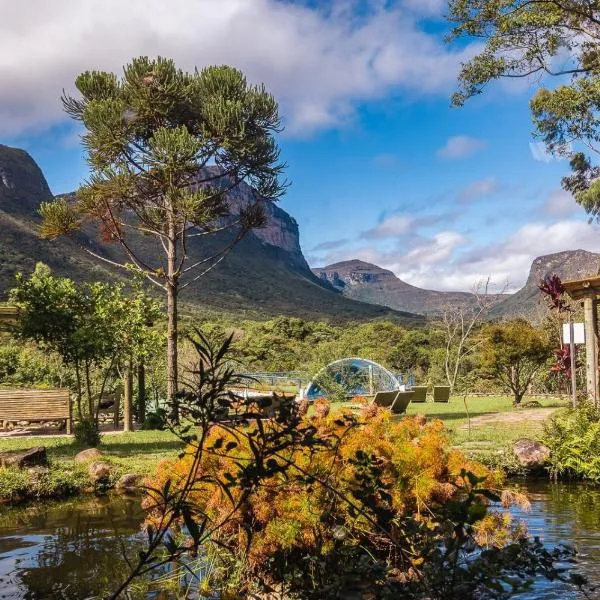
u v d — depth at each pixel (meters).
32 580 4.71
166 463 4.87
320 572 3.46
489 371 20.58
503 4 16.67
